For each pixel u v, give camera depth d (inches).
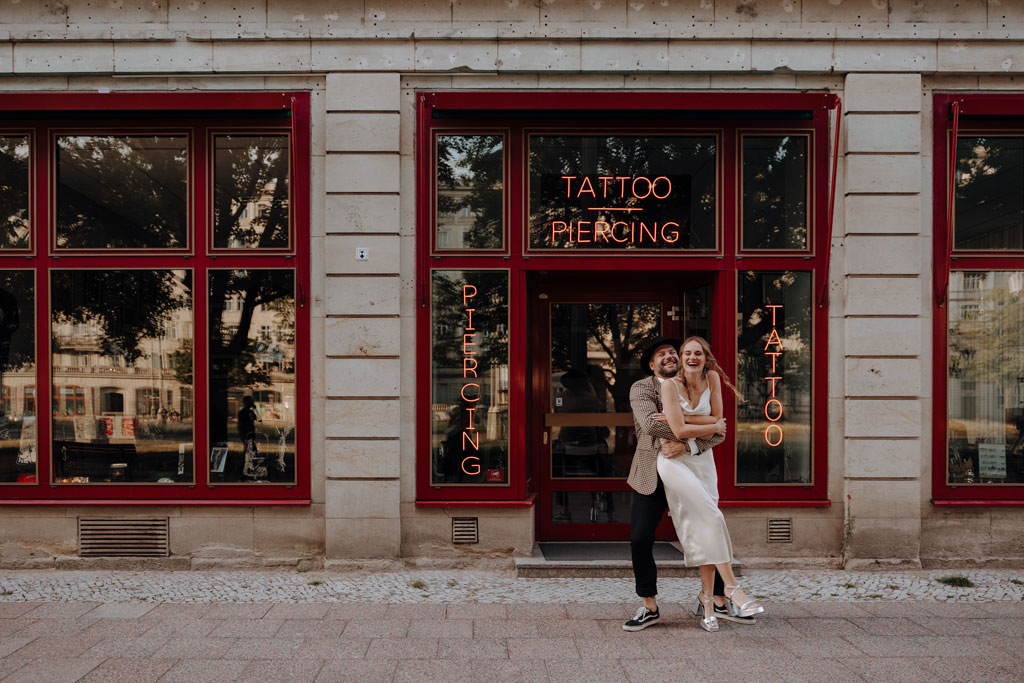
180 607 199.2
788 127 243.4
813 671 155.4
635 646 169.6
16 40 238.1
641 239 245.9
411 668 157.4
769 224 245.4
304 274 240.7
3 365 244.2
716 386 180.4
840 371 242.1
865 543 237.3
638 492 179.6
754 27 240.4
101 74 239.5
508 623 185.9
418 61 239.5
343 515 236.4
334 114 238.5
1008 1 240.2
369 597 208.8
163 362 243.1
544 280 263.6
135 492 240.4
